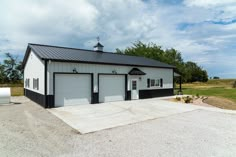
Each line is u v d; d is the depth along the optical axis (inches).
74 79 456.4
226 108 487.2
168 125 271.7
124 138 209.6
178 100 572.4
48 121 290.0
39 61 464.4
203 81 2411.4
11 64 1721.2
